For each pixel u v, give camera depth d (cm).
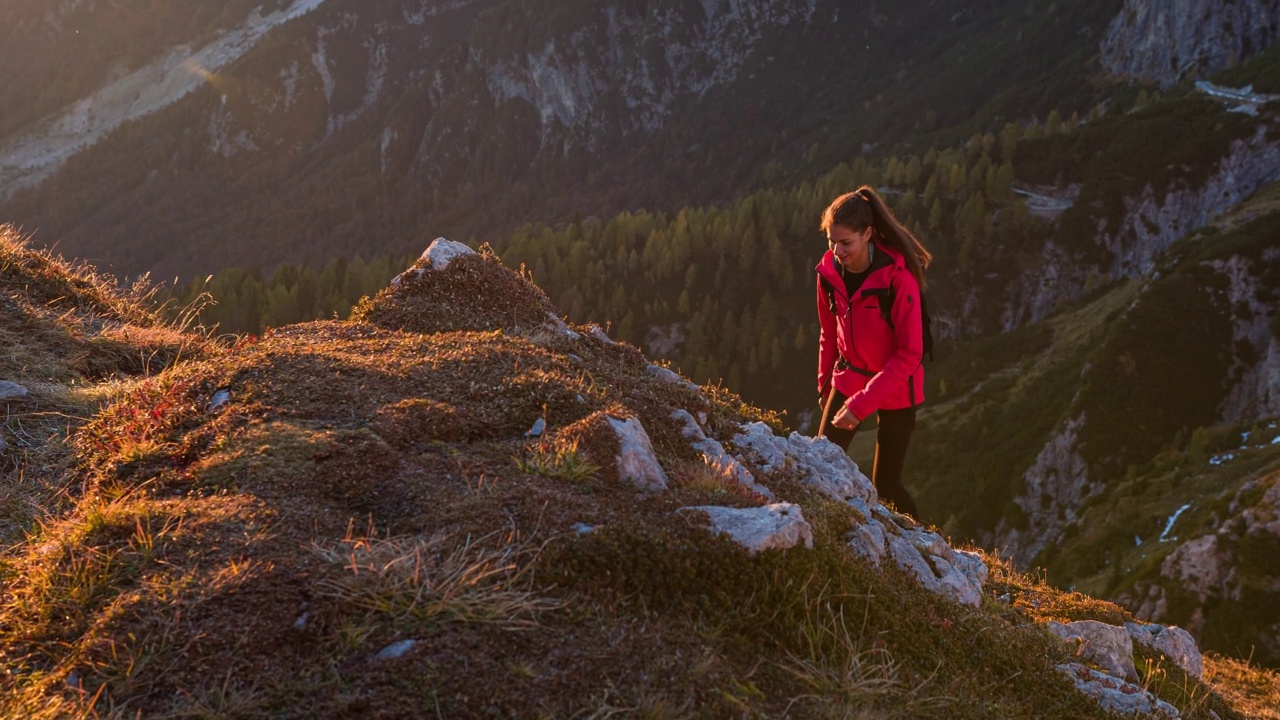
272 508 319
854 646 334
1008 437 12769
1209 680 763
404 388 426
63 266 697
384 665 250
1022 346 15612
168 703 242
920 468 13212
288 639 260
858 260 548
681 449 455
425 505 330
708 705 268
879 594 383
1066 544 10169
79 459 421
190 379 447
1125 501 9806
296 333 545
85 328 611
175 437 398
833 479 551
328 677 248
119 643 260
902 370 542
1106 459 11356
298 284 16188
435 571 285
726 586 324
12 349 535
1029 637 471
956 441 13325
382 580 278
